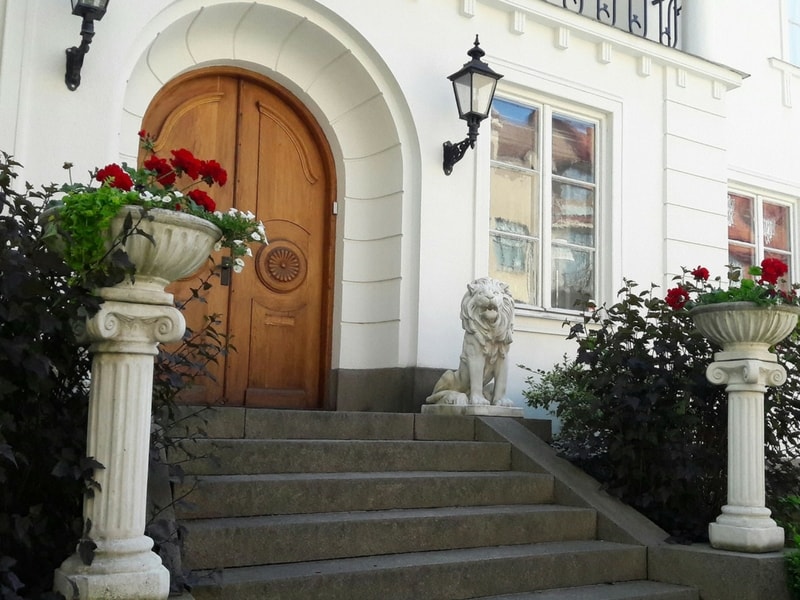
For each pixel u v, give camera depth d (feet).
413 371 19.92
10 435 9.80
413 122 20.62
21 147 15.28
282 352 20.59
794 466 17.44
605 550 14.44
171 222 9.27
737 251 28.40
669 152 25.32
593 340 17.57
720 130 26.58
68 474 9.14
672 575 14.64
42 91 15.58
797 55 30.94
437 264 20.58
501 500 15.72
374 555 13.00
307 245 21.18
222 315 19.84
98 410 9.34
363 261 21.34
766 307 14.55
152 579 8.98
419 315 20.12
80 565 8.92
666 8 27.63
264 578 11.05
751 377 14.73
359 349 21.04
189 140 19.72
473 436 17.70
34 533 9.55
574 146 24.22
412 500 14.62
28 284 9.29
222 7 18.63
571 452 16.94
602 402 16.87
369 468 15.35
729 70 26.48
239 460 13.94
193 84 19.86
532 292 22.84
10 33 15.34
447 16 21.45
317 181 21.45
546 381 20.44
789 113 29.99
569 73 23.53
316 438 15.87
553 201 23.66
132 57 17.02
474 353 18.29
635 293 24.22
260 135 20.71
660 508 16.53
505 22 22.41
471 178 21.40
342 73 20.88
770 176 28.99
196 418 14.46
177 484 12.32
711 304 15.12
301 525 12.41
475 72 19.66
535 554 13.64
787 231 30.12
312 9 19.56
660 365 17.03
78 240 9.25
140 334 9.45
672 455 15.84
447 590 12.50
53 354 10.36
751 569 13.75
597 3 24.47
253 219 10.83
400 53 20.61
